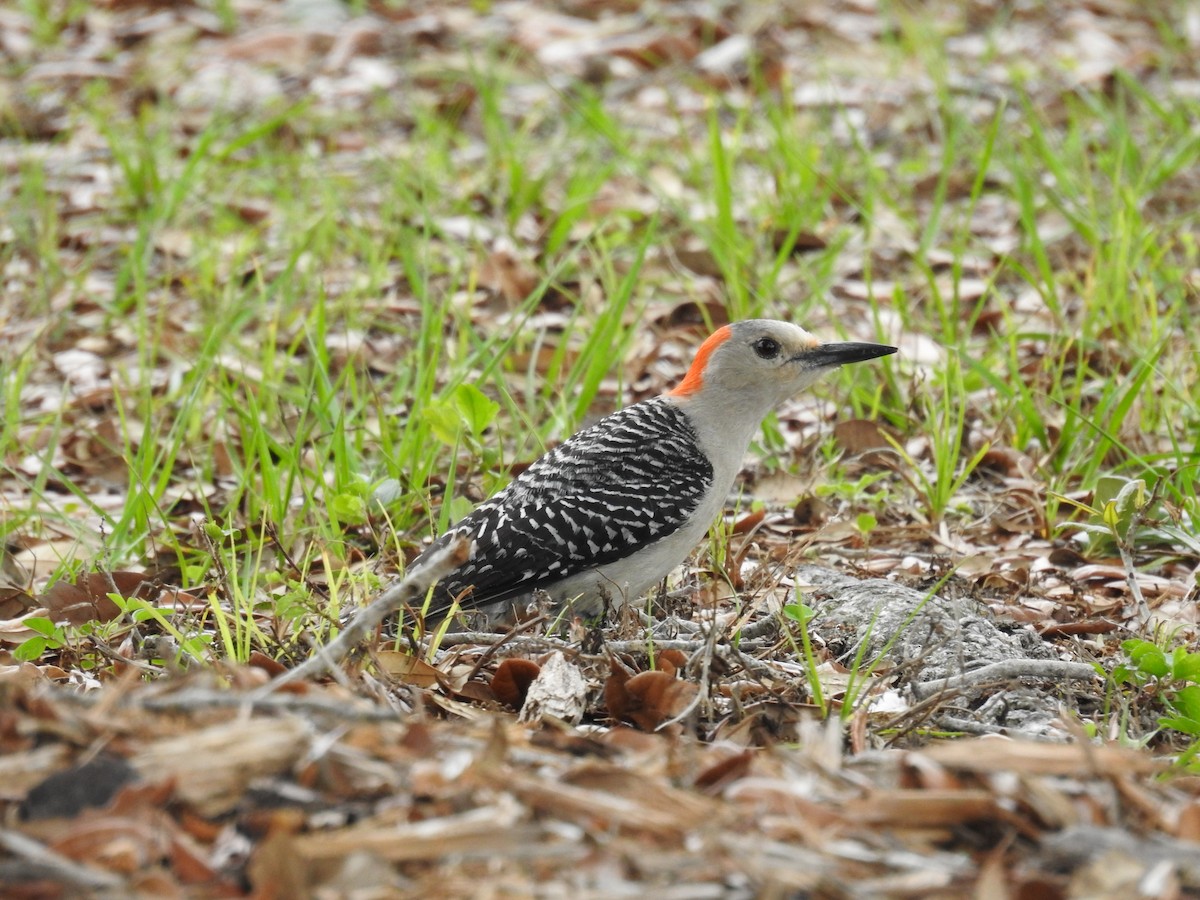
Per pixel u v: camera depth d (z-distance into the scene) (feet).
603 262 51.06
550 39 78.89
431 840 18.16
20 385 43.96
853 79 73.56
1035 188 57.72
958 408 43.83
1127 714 26.81
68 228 57.98
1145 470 37.32
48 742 20.13
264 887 17.67
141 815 18.69
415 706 25.85
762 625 30.66
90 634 29.76
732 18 81.66
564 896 17.62
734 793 19.98
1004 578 34.78
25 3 84.84
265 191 61.00
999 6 83.56
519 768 20.44
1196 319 48.93
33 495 37.99
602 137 65.05
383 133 69.46
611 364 45.65
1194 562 36.17
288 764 19.77
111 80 75.66
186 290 53.01
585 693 26.91
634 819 18.83
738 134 60.75
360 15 83.82
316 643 27.30
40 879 17.70
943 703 25.96
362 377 47.16
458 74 73.56
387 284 52.39
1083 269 52.54
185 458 43.01
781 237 55.62
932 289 47.55
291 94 74.13
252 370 46.03
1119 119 60.29
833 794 20.36
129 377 47.50
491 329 49.75
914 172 61.93
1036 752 20.48
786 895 17.79
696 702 24.77
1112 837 18.63
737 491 40.96
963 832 19.26
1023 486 39.55
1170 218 56.24
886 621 30.68
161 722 20.71
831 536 37.22
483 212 59.52
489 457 40.68
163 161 64.18
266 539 35.96
